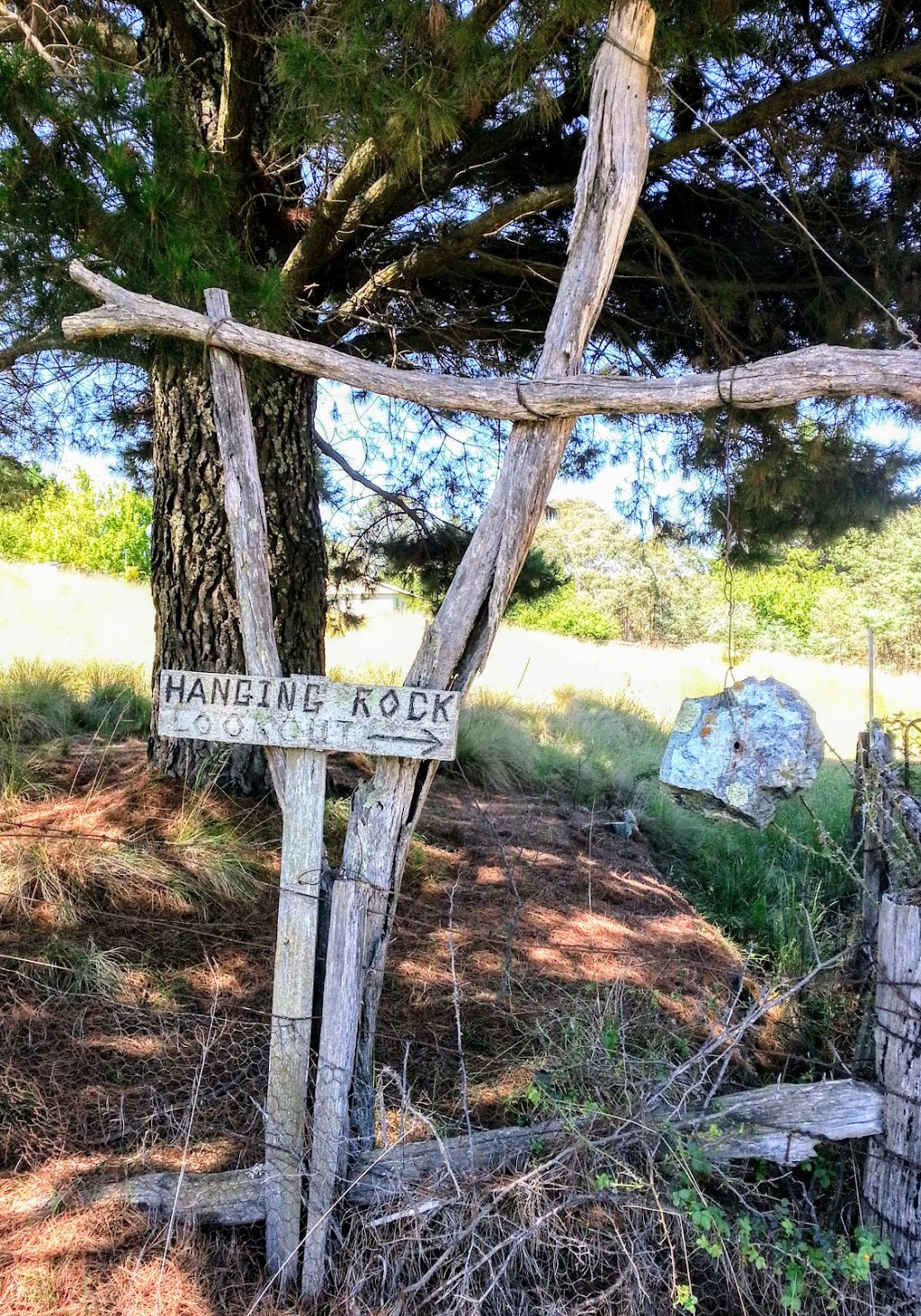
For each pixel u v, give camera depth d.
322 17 3.15
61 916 3.43
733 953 4.57
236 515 2.23
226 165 3.65
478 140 4.05
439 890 4.45
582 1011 3.18
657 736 9.14
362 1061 2.30
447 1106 2.81
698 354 5.37
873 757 2.86
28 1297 2.08
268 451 4.57
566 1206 2.24
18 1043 2.87
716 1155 2.36
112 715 6.24
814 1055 3.20
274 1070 2.18
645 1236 2.26
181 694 2.13
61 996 3.09
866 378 1.92
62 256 2.90
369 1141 2.28
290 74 2.82
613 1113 2.39
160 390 4.50
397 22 2.92
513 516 2.21
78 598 12.78
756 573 7.03
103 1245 2.23
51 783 4.57
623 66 2.22
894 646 22.72
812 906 4.42
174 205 2.82
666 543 6.90
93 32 3.30
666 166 4.37
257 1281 2.22
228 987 3.28
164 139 2.88
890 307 4.62
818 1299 2.27
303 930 2.14
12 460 5.92
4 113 2.62
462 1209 2.23
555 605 26.06
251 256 4.03
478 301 5.48
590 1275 2.23
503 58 2.86
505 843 5.36
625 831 6.25
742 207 4.55
